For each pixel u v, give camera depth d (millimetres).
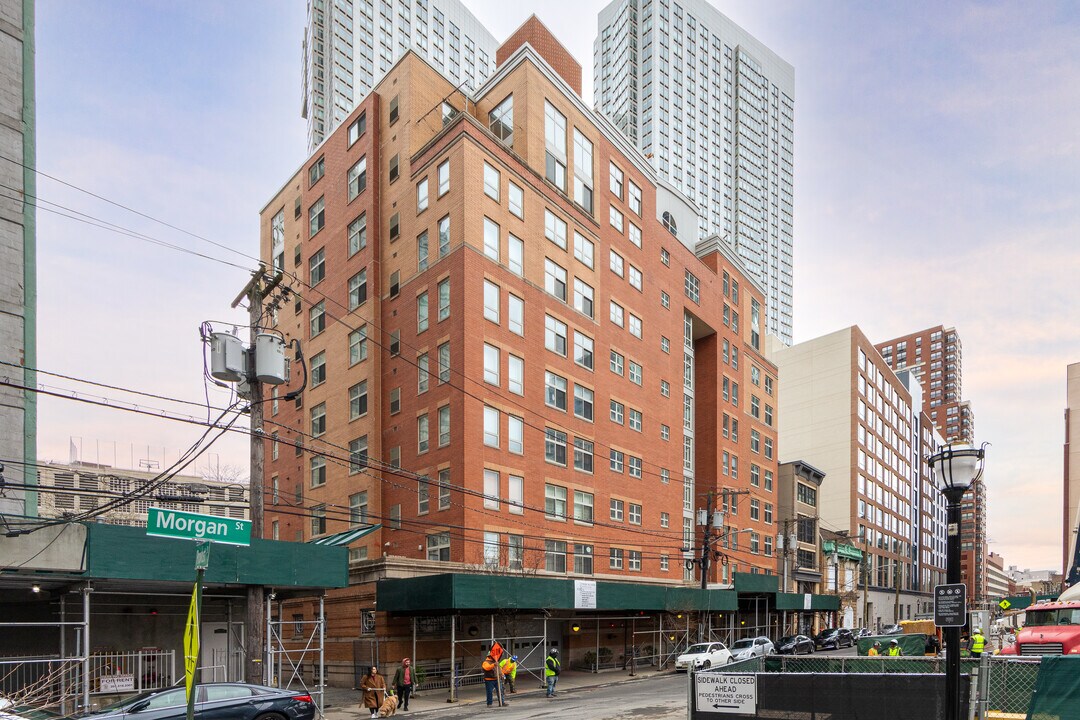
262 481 17109
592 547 37844
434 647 29172
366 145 40344
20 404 21281
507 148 35844
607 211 43625
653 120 135125
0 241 21547
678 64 143125
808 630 64812
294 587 19844
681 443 48812
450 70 135125
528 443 34625
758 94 160375
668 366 48375
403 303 36594
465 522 30797
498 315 34031
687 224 58312
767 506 61500
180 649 20859
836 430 85500
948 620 9617
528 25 43062
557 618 31234
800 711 12523
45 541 15555
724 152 150500
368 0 121250
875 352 96062
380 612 27750
